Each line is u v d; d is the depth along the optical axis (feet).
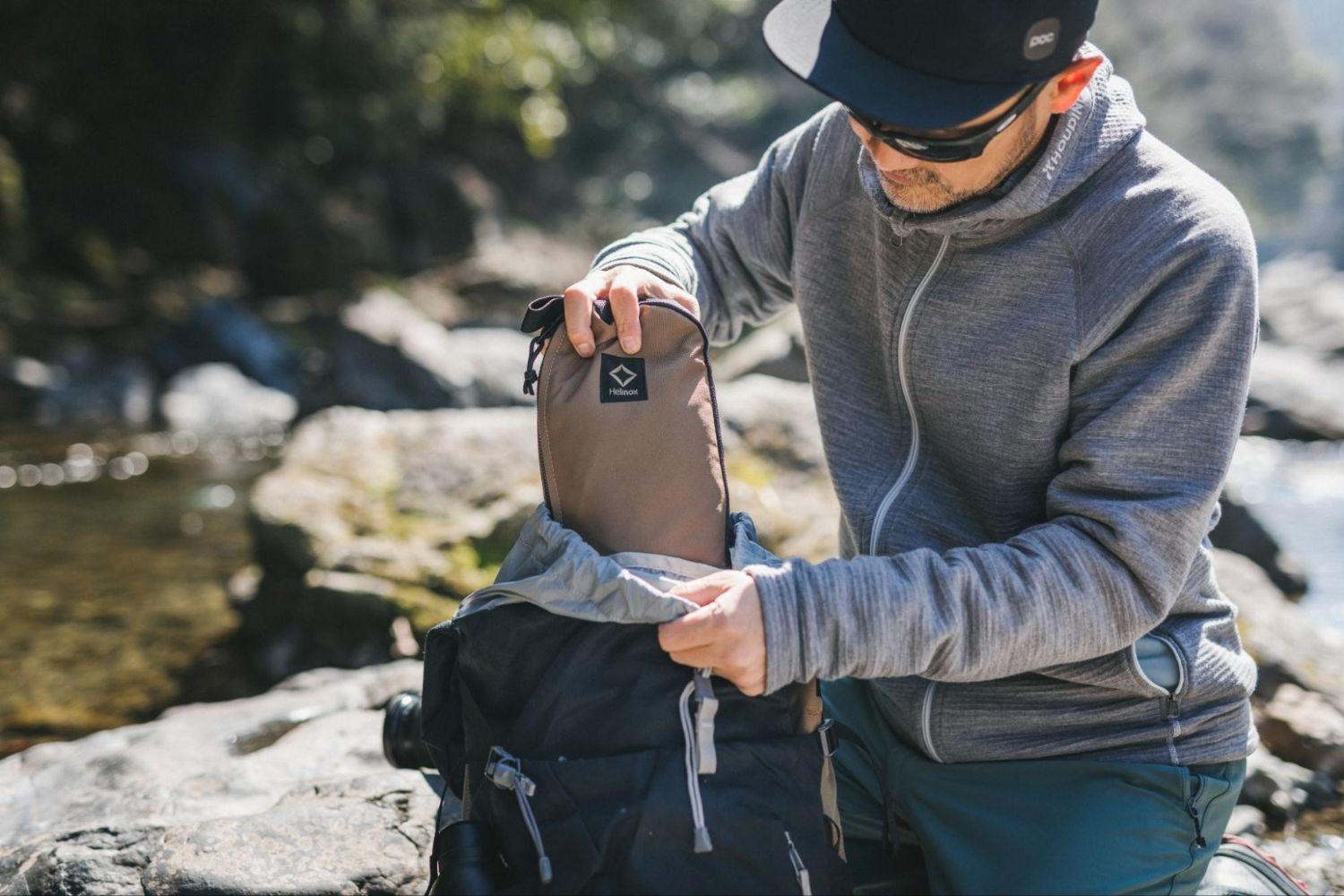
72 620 14.12
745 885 4.13
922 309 4.93
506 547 12.42
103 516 20.67
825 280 5.50
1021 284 4.67
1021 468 4.90
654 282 4.90
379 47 57.88
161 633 13.57
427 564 12.12
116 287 47.55
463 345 30.22
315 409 30.37
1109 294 4.51
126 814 6.44
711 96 102.42
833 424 5.49
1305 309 38.58
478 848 4.32
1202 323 4.37
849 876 4.65
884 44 4.10
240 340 40.32
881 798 5.68
